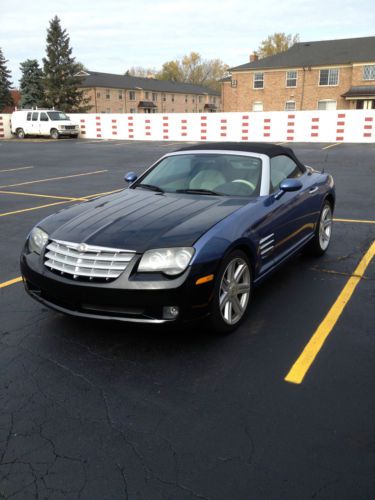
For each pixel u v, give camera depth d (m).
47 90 53.59
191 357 3.42
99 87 63.34
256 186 4.41
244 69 44.06
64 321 4.06
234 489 2.20
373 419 2.68
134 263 3.31
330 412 2.75
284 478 2.26
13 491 2.22
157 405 2.86
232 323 3.76
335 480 2.24
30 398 2.96
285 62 42.72
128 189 4.85
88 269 3.41
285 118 23.38
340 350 3.47
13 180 12.90
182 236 3.43
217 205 4.05
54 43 52.62
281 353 3.45
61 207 8.95
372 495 2.15
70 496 2.18
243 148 4.93
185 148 5.32
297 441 2.51
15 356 3.48
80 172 14.19
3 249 6.24
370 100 39.31
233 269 3.72
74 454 2.46
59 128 29.28
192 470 2.32
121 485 2.24
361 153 17.02
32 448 2.51
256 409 2.80
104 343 3.66
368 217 7.72
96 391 3.03
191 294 3.29
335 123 22.38
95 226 3.73
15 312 4.27
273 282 4.89
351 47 41.78
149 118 27.45
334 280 4.91
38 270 3.64
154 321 3.29
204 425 2.67
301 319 4.01
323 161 14.95
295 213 4.74
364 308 4.20
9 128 31.89
